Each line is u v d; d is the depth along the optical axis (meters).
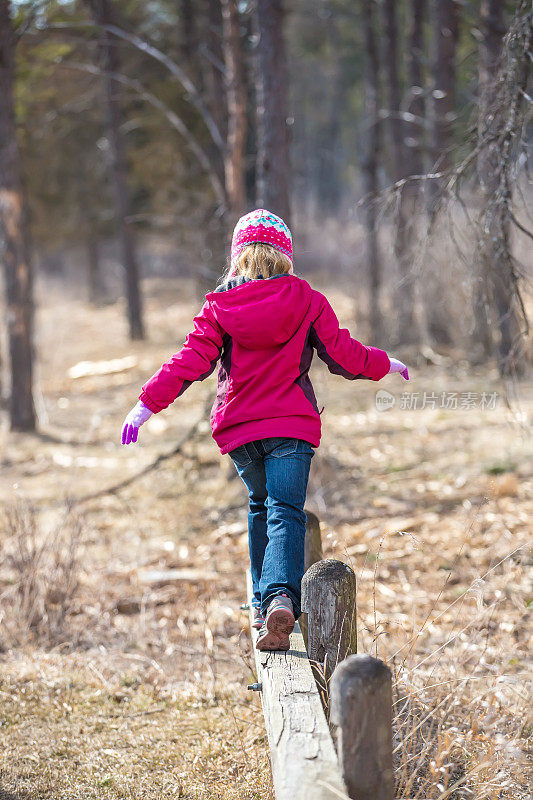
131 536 9.66
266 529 4.00
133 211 30.34
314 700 3.33
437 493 10.30
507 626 6.27
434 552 8.26
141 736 5.00
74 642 6.69
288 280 3.87
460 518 9.20
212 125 11.73
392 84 21.73
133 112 27.53
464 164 6.32
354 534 8.99
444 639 6.16
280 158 9.88
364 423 14.46
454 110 17.86
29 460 14.09
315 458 10.74
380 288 20.33
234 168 11.33
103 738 4.98
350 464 11.93
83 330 32.47
